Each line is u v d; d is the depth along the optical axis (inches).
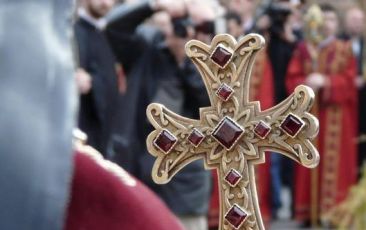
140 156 301.4
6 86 66.1
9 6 67.7
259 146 94.0
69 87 67.0
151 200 76.9
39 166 65.1
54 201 65.1
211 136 94.9
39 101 66.1
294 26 505.7
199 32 305.6
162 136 96.7
